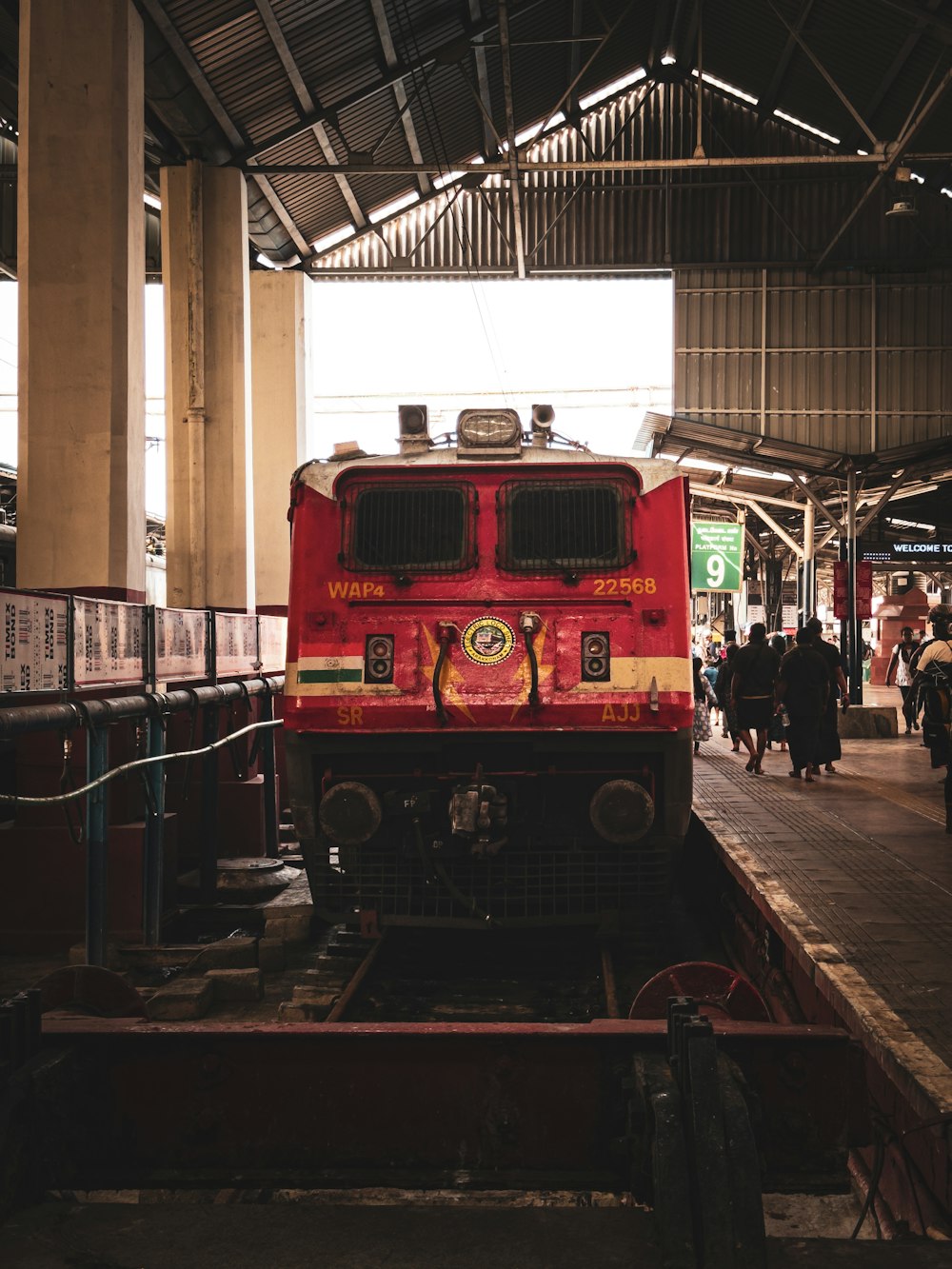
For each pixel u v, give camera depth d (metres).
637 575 7.10
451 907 7.19
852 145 20.69
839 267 21.08
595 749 6.93
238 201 13.98
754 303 21.23
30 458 9.47
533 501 7.23
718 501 28.80
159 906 8.16
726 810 9.88
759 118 21.06
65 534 9.42
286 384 16.64
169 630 8.53
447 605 7.11
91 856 6.99
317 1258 2.65
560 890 7.42
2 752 11.36
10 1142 2.77
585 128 21.22
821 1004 5.40
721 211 21.16
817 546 30.62
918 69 16.67
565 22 16.59
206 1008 6.89
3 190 19.00
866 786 11.60
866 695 27.16
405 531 7.23
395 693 7.00
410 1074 3.14
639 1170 2.92
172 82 11.82
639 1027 3.21
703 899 9.73
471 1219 2.80
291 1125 3.13
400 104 15.78
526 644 7.01
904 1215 3.88
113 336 9.54
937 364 20.98
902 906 6.23
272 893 9.87
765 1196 4.30
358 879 7.29
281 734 13.44
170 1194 4.07
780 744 16.86
